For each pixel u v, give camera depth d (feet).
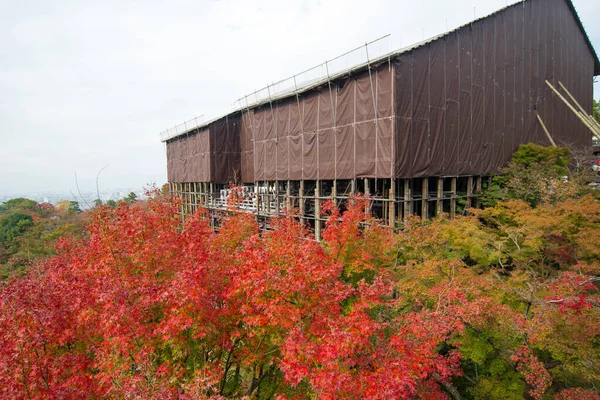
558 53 99.14
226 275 26.45
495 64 78.33
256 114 95.76
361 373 20.12
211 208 111.65
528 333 25.72
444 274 34.47
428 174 64.44
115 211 29.45
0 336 18.78
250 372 31.50
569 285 28.04
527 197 63.67
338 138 69.56
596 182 75.41
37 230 114.11
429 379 27.81
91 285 25.22
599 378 24.04
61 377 21.07
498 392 27.66
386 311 34.47
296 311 21.83
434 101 65.00
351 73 64.85
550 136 93.50
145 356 20.68
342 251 35.60
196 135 123.65
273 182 95.45
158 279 25.26
